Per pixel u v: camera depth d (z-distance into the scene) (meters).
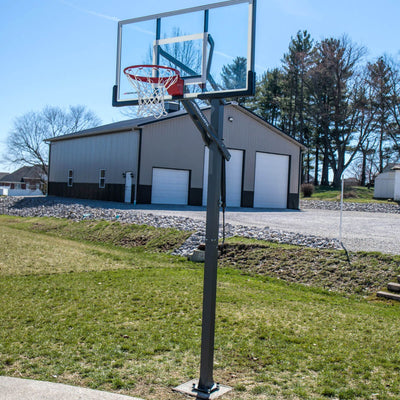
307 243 11.12
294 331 5.76
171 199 24.58
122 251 12.90
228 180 26.02
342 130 48.50
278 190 28.03
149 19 5.43
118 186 25.02
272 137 27.67
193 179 25.25
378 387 4.10
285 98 51.19
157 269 10.02
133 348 5.04
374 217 20.75
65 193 30.84
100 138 26.92
